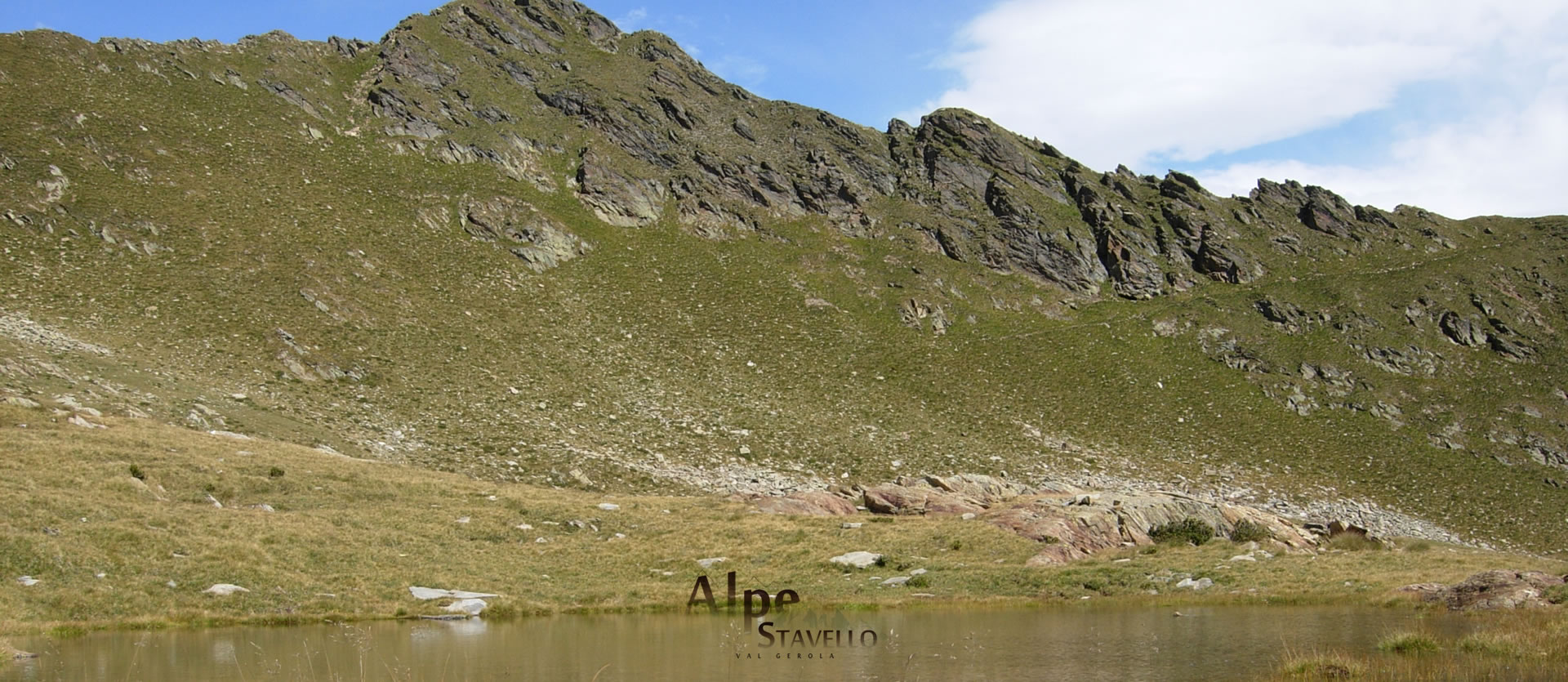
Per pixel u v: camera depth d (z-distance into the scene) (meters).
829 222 137.12
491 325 90.19
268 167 105.00
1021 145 159.88
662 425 77.75
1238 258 138.00
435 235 105.19
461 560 35.25
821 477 71.94
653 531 42.06
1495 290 131.88
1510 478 93.62
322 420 61.47
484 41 152.25
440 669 20.17
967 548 39.38
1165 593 32.59
